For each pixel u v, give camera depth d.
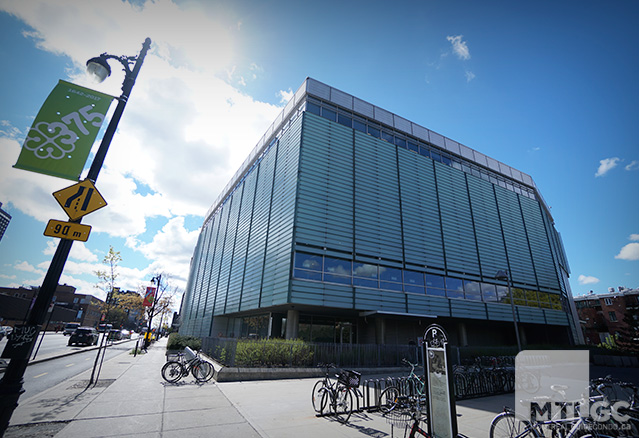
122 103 5.34
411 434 4.79
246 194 31.50
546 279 31.34
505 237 29.77
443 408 4.10
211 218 47.72
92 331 29.34
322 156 21.33
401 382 7.96
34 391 8.88
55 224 4.36
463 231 26.70
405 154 25.89
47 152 4.55
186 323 48.59
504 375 10.79
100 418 6.10
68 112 4.86
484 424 6.70
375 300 20.17
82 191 4.62
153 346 34.81
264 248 23.20
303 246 18.77
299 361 14.06
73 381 10.16
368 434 5.84
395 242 22.36
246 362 12.84
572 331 32.44
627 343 38.09
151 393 8.62
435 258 23.95
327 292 18.72
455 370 10.88
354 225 20.98
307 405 7.98
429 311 22.16
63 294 78.19
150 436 5.22
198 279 46.12
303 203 19.53
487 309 25.34
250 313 27.98
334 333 22.64
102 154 4.96
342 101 24.47
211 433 5.54
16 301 52.34
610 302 52.91
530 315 28.19
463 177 29.33
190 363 11.13
